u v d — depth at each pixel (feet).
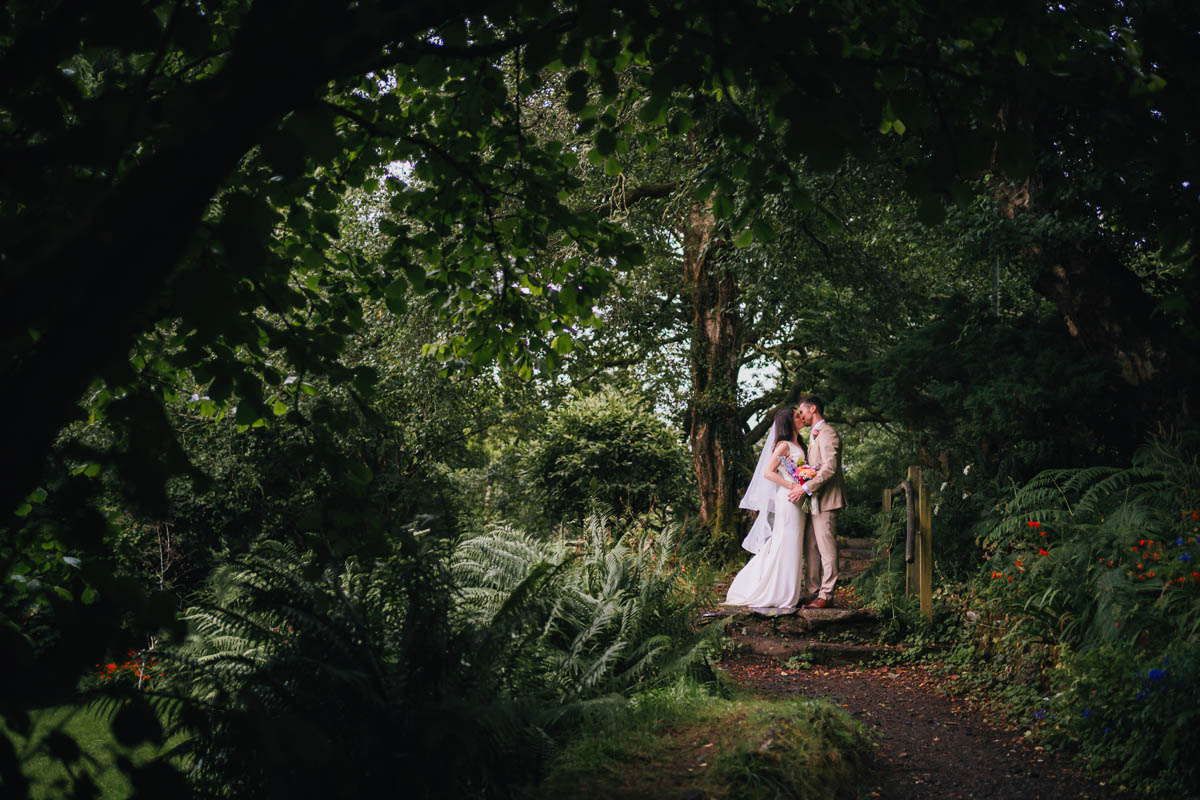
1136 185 11.81
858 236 34.88
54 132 7.42
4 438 5.35
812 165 7.80
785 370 56.85
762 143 10.57
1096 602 16.99
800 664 21.31
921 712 17.39
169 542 26.71
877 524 29.32
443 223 14.06
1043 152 19.47
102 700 8.94
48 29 6.91
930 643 21.90
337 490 11.37
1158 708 12.75
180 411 29.43
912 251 36.73
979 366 26.23
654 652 15.38
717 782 11.34
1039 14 9.66
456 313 15.02
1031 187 22.75
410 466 36.35
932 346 27.68
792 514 24.76
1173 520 17.99
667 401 50.90
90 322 5.35
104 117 7.10
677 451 42.39
